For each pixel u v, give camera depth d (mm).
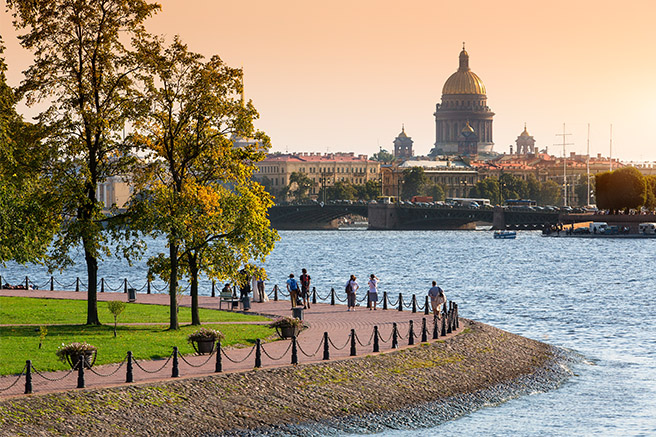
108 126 69438
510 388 60719
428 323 78625
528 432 51531
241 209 71312
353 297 88312
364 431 49844
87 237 68812
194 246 71438
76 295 103312
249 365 56406
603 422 53781
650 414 55500
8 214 68062
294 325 67000
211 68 71062
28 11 68562
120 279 167375
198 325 73062
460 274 178250
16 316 76938
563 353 74500
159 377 51969
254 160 74250
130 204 72188
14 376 50906
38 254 75938
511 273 180500
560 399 58875
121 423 45688
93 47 69625
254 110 72438
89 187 70125
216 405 49469
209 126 71812
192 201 69625
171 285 70812
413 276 174000
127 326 71625
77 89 69938
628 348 80312
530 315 107375
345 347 64125
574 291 140875
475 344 69562
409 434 50031
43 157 69438
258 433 47469
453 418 53594
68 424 44500
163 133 71500
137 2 69562
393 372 58781
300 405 51562
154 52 70188
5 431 42531
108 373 52656
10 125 73000
